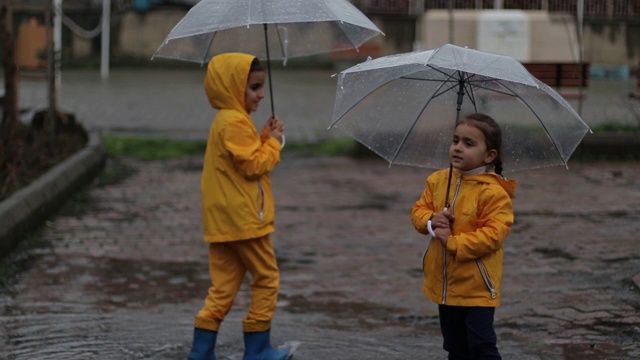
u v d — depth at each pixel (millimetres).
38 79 27234
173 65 49344
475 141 7793
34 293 11953
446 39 27234
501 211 7754
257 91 9125
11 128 19484
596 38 46938
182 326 10625
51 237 15172
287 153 24734
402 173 21906
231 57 9047
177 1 50156
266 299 9297
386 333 10453
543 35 27234
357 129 8594
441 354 9703
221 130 8961
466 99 8422
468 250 7672
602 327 10578
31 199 15539
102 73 45875
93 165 20875
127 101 34656
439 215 7770
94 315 11023
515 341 10109
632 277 12578
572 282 12500
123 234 15523
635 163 22578
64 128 23344
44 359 9438
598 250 14281
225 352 9781
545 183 20172
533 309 11273
